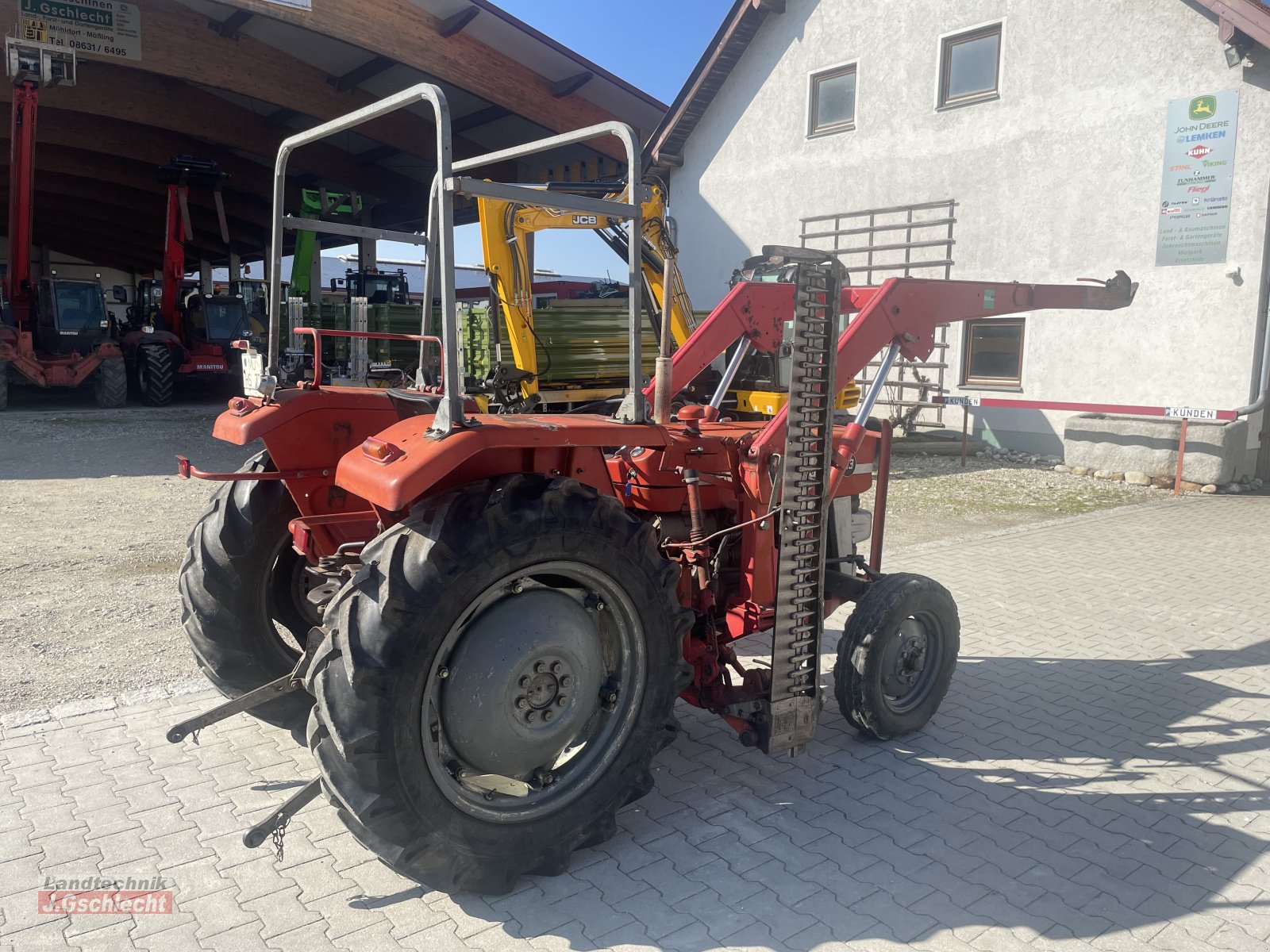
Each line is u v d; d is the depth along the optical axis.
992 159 12.10
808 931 2.57
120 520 7.61
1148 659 4.80
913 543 7.41
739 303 4.49
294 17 13.88
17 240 16.36
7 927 2.52
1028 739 3.85
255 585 3.54
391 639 2.45
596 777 2.90
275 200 3.43
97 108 18.00
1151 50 10.62
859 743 3.81
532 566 2.70
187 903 2.64
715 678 3.46
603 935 2.54
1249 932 2.58
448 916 2.62
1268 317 10.02
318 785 2.69
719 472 3.68
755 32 14.49
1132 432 10.50
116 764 3.45
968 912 2.66
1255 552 7.12
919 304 4.08
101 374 16.03
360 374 12.16
